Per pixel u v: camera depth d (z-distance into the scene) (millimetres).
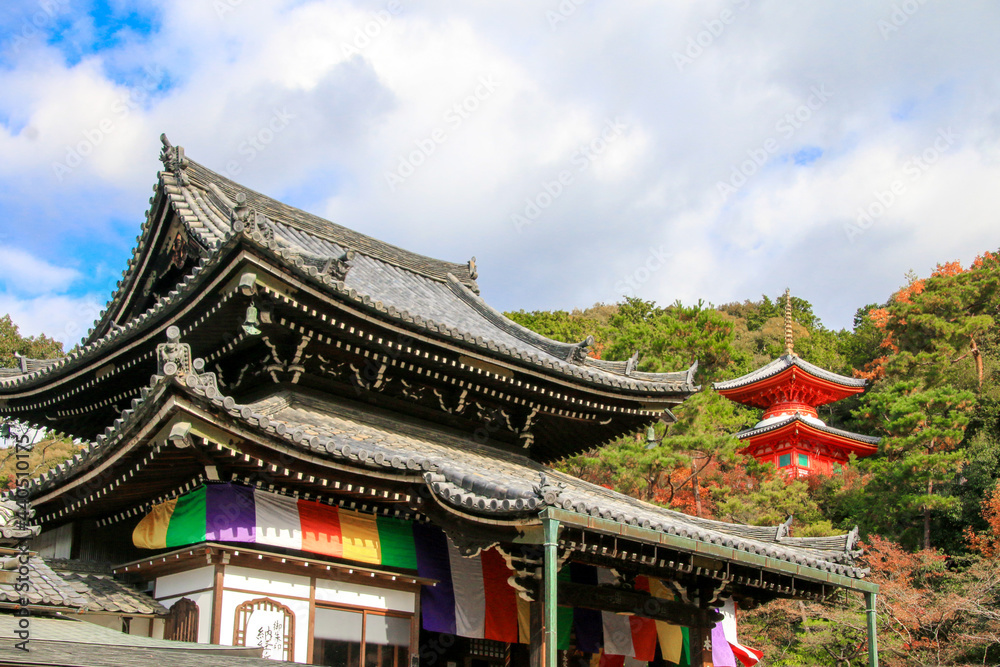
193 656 10297
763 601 19938
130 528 15930
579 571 18500
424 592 15742
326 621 14289
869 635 17234
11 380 19172
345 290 15070
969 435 53594
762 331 96500
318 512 14539
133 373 18141
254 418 12281
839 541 18438
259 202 22422
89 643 10180
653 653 19203
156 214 19406
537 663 14844
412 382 18047
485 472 16641
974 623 34000
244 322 14867
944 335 61969
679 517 20609
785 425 57969
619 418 20359
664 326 55219
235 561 13414
